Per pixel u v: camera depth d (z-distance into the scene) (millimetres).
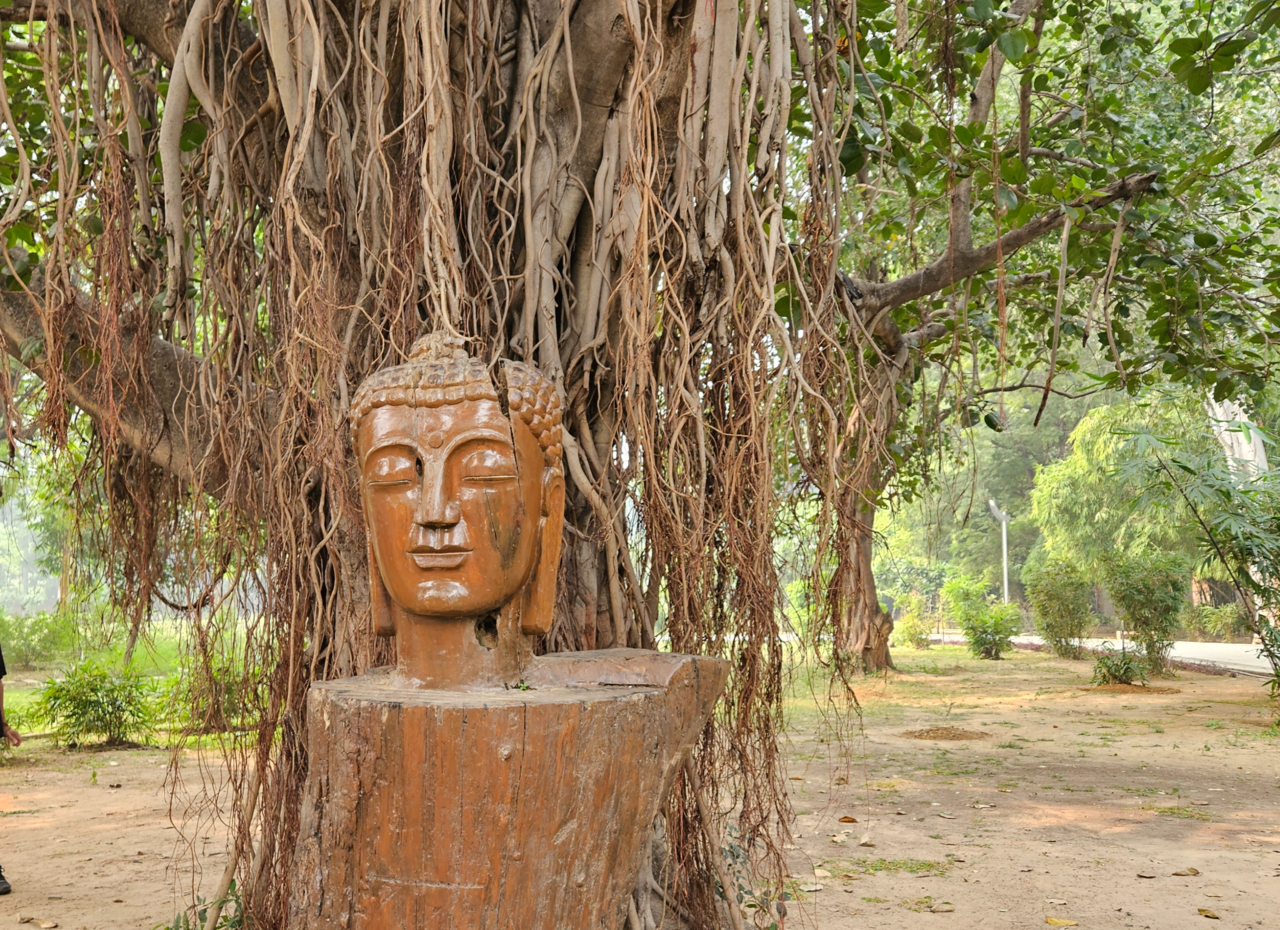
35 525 9461
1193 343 6230
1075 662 18625
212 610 3021
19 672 16438
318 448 2709
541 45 3164
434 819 2104
